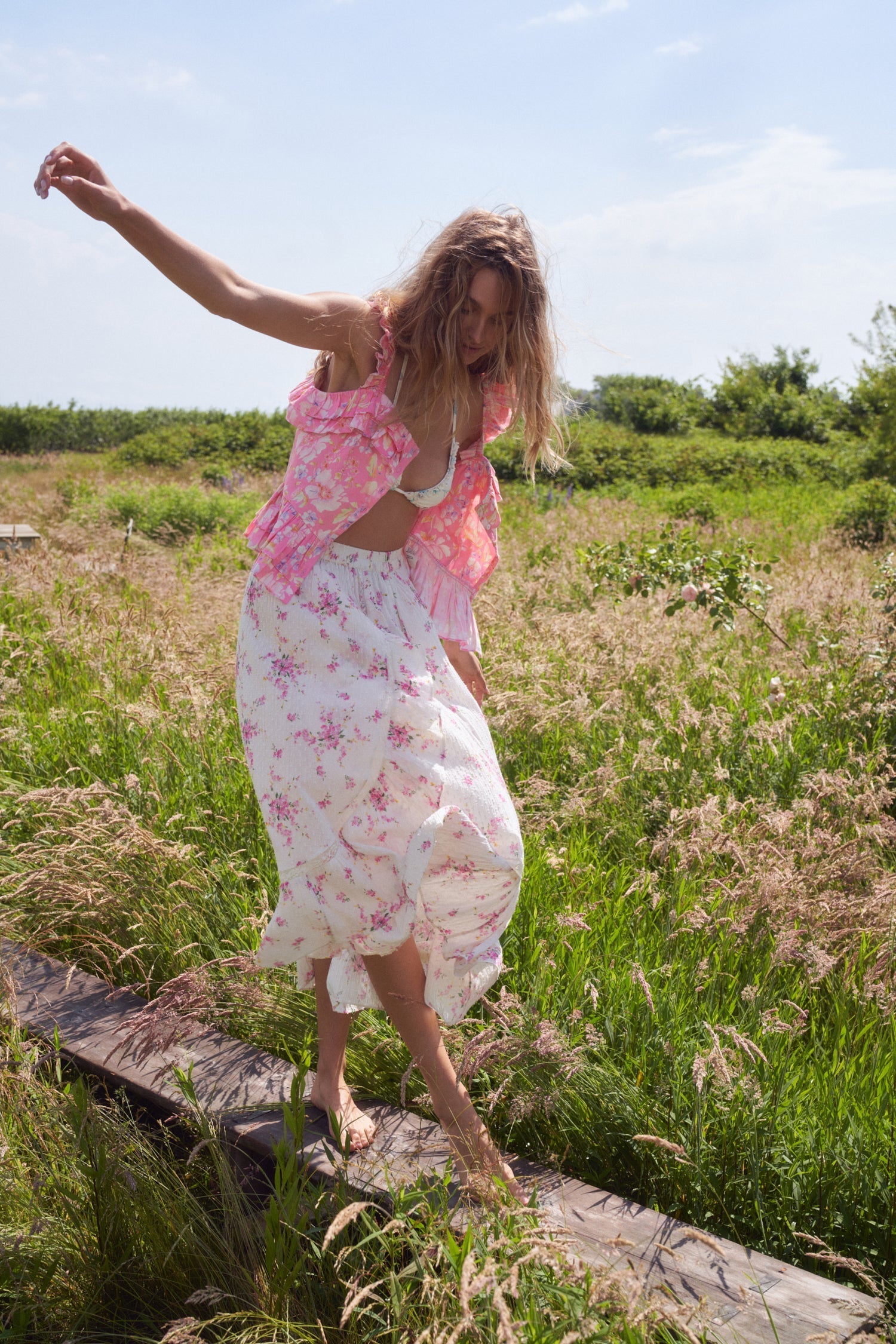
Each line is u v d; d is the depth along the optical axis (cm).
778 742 401
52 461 2830
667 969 251
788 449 2461
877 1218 188
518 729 413
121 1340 175
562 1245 148
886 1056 230
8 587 661
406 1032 192
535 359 201
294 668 192
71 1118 197
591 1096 211
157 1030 227
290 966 265
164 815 335
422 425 197
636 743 409
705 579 599
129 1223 184
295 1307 168
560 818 349
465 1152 187
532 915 276
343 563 198
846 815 335
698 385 3831
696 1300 163
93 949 281
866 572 822
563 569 748
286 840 189
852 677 481
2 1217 192
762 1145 199
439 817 185
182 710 396
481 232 190
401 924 184
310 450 198
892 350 2002
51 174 179
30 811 338
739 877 291
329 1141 200
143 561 800
